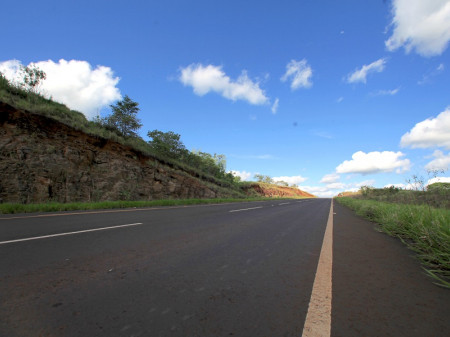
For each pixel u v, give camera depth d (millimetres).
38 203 11352
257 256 3916
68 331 1788
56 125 15203
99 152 17000
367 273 3215
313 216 11086
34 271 2982
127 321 1938
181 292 2500
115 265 3289
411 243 5156
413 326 1937
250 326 1901
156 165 21828
